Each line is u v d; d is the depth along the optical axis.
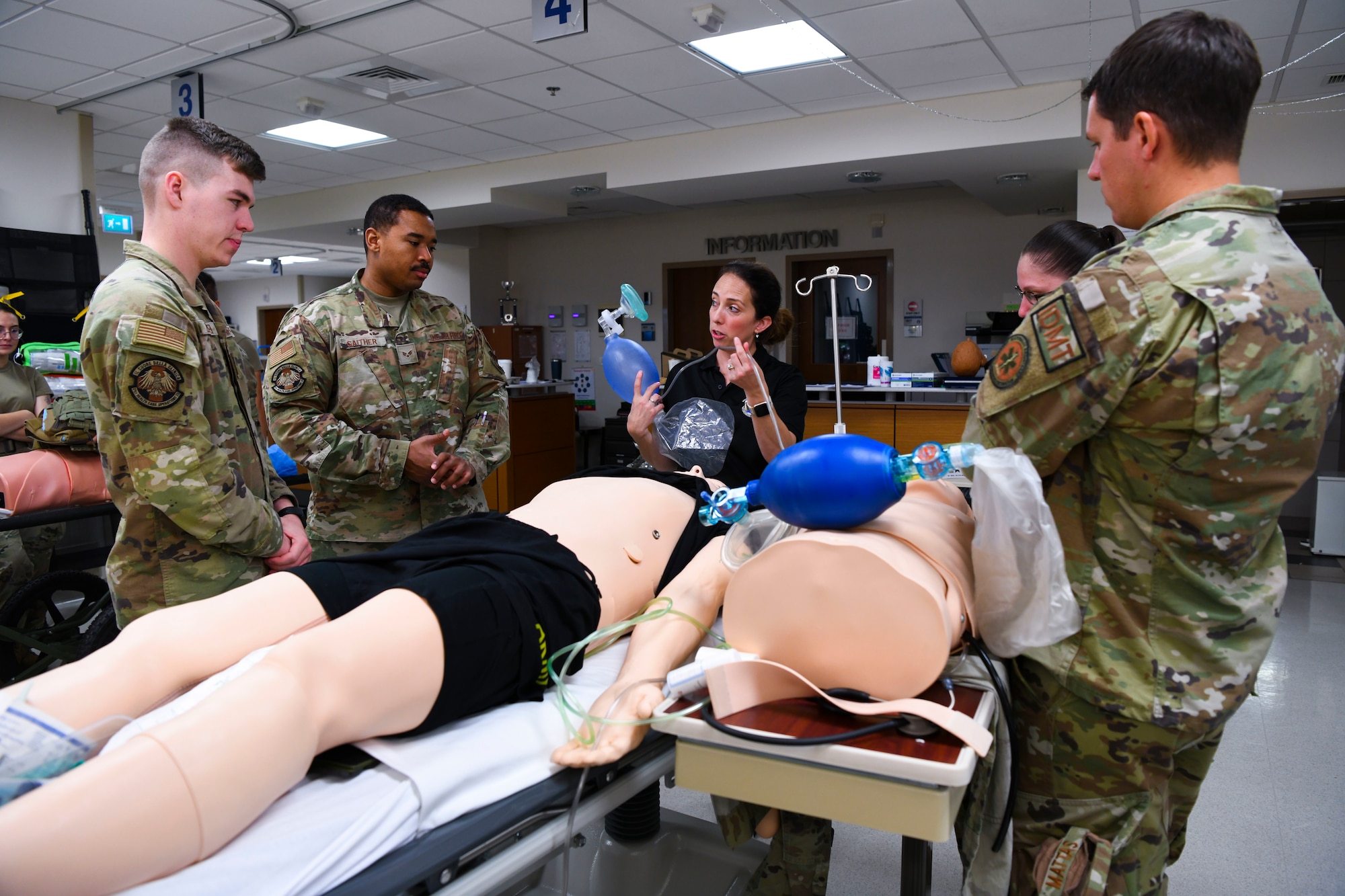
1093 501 1.06
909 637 1.02
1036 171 6.26
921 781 0.92
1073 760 1.11
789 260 8.83
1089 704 1.09
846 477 1.08
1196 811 2.34
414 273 2.22
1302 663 3.47
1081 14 4.19
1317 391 0.95
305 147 6.86
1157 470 0.99
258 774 0.91
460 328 2.36
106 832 0.80
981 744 0.96
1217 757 2.66
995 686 1.11
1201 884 2.01
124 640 1.11
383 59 4.88
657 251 9.55
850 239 8.49
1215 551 0.99
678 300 9.71
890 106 5.80
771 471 1.14
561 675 1.28
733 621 1.13
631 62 4.93
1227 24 0.99
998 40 4.53
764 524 1.40
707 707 1.10
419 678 1.11
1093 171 1.12
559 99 5.64
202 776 0.86
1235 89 0.97
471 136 6.59
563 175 7.24
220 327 1.80
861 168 6.22
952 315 8.14
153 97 5.57
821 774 0.98
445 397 2.29
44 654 2.91
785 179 6.68
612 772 1.18
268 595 1.23
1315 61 4.70
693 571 1.49
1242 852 2.14
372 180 8.27
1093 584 1.06
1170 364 0.93
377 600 1.14
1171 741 1.05
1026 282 1.87
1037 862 1.13
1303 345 0.93
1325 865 2.08
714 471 2.11
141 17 4.29
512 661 1.25
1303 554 5.31
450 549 1.35
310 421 2.08
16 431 3.48
